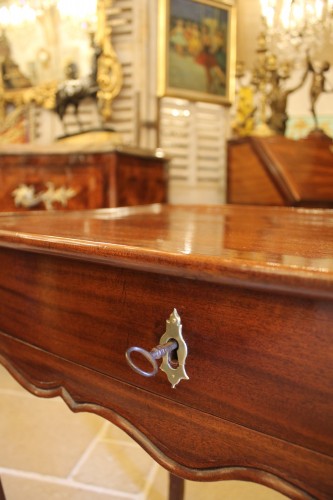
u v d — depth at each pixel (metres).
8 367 0.56
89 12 2.17
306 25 2.41
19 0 2.25
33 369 0.53
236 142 1.97
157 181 1.80
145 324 0.39
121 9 2.22
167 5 2.21
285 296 0.30
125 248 0.37
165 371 0.37
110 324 0.42
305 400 0.30
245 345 0.33
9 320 0.55
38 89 2.30
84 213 0.90
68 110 2.34
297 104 2.77
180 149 2.45
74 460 1.07
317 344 0.29
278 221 0.76
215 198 2.56
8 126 2.37
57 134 2.36
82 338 0.46
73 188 1.54
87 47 2.21
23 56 2.30
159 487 0.98
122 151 1.51
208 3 2.32
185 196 2.48
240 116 2.48
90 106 2.32
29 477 1.00
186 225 0.65
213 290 0.34
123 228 0.58
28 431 1.20
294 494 0.32
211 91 2.41
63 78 2.26
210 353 0.35
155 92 2.28
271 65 2.38
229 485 1.00
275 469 0.33
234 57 2.45
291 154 1.88
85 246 0.40
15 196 1.58
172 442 0.39
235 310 0.33
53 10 2.22
